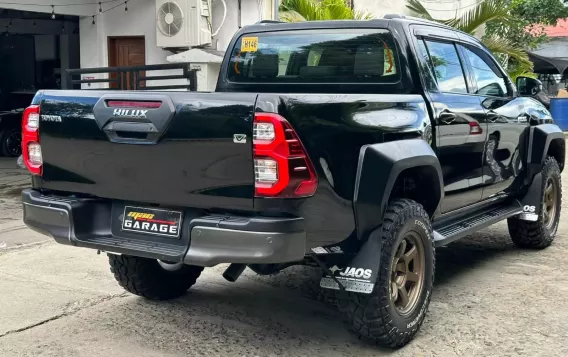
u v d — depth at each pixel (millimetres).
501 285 5469
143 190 3809
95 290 5344
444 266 6086
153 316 4754
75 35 17578
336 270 3877
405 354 4070
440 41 5059
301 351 4113
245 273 5855
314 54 5051
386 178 3820
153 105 3652
